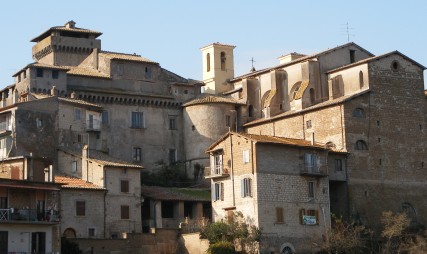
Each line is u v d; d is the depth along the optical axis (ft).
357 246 327.88
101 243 296.51
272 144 320.70
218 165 332.60
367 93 363.76
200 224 321.52
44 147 348.59
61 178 325.83
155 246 310.45
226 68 450.71
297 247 318.86
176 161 404.98
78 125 365.40
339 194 350.84
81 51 444.55
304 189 326.85
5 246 250.57
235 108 409.28
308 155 331.57
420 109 379.96
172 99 408.87
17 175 277.85
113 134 389.39
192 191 366.22
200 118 402.11
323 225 328.49
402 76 377.09
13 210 252.62
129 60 406.41
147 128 400.06
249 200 316.81
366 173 356.18
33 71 377.30
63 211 309.01
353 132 356.18
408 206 367.66
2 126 350.02
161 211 342.03
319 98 387.55
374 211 354.74
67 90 383.65
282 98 404.98
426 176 375.04
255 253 307.78
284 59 433.07
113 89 399.44
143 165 395.75
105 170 325.83
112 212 323.98
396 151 367.66
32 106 348.79
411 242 338.13
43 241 259.60
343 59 399.24
